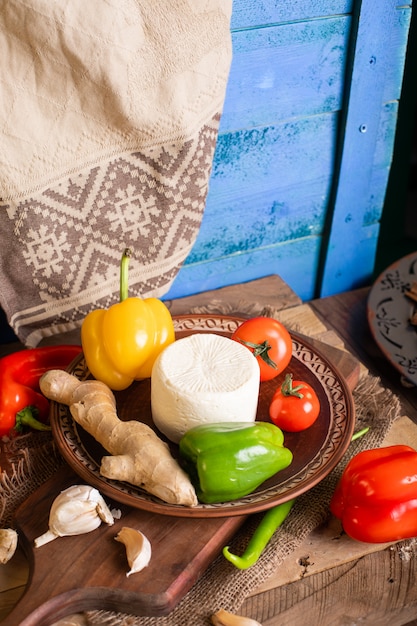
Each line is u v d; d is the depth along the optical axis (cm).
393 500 89
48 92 99
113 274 117
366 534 90
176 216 116
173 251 120
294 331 120
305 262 145
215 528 88
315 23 115
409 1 119
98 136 104
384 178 139
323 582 90
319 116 126
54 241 109
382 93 126
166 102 104
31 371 109
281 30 114
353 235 143
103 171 107
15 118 98
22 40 95
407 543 94
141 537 84
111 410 94
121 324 99
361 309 142
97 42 97
